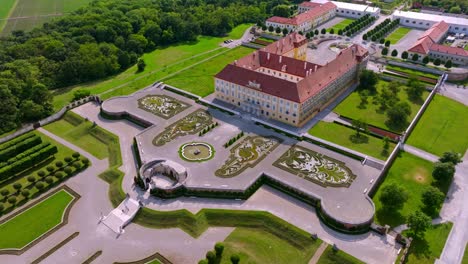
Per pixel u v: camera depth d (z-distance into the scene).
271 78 154.62
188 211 112.69
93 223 110.31
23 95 166.00
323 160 132.50
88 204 117.12
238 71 163.75
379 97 172.50
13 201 114.56
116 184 124.00
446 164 120.94
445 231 107.12
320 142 141.75
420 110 162.12
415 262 97.50
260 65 183.62
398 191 108.81
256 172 126.31
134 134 151.88
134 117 160.25
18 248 101.75
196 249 101.88
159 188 118.44
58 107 170.38
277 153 136.38
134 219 111.62
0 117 153.25
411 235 105.19
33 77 174.88
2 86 156.50
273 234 106.50
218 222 110.12
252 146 140.38
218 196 117.75
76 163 132.75
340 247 101.31
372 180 122.50
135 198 118.12
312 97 154.25
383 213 112.69
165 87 186.75
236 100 167.25
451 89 188.12
